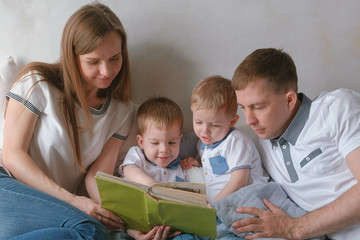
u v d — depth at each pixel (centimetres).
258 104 118
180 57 160
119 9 157
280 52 123
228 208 125
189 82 163
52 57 164
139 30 159
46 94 132
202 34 157
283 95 118
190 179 149
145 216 115
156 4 155
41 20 160
